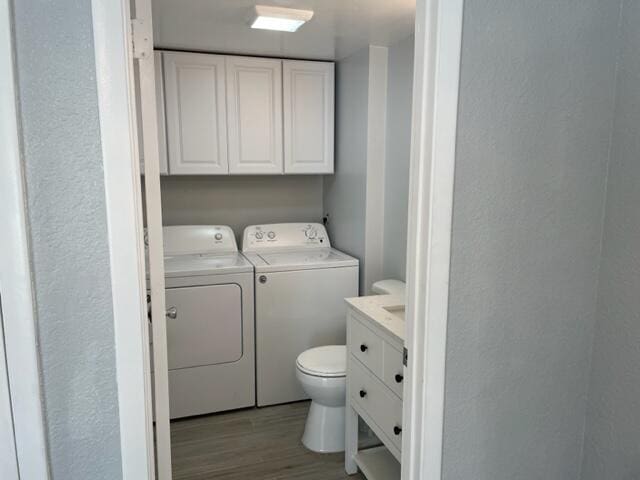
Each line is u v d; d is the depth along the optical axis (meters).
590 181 1.34
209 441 2.61
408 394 1.32
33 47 0.90
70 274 0.98
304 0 2.04
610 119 1.33
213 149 3.03
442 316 1.23
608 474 1.39
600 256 1.38
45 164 0.94
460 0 1.11
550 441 1.44
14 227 0.91
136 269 1.01
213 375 2.86
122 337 1.02
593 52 1.28
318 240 3.49
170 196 3.35
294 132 3.19
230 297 2.83
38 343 0.97
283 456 2.47
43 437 0.99
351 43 2.75
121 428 1.05
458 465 1.34
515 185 1.26
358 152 3.01
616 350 1.35
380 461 2.26
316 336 3.04
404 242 2.76
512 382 1.36
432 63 1.13
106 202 0.98
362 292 3.09
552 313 1.37
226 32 2.51
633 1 1.25
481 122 1.20
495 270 1.28
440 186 1.17
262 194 3.56
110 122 0.96
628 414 1.32
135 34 1.13
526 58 1.22
